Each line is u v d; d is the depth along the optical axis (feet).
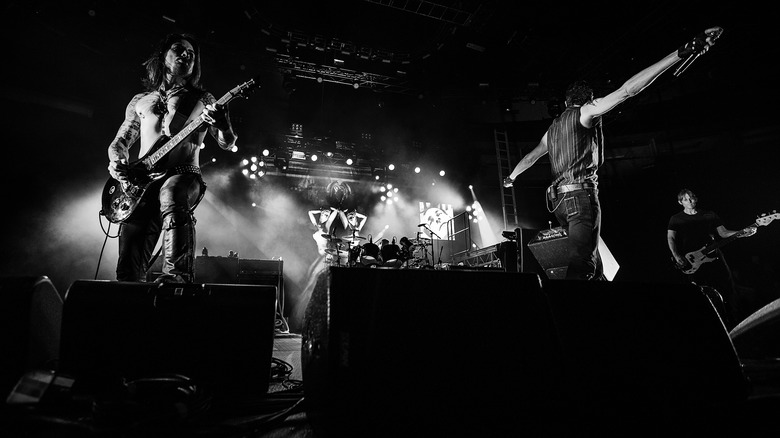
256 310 4.93
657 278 32.65
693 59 5.95
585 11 27.81
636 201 34.73
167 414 3.45
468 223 33.22
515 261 14.14
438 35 32.35
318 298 3.55
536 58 32.53
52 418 3.37
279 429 4.04
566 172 8.27
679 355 3.93
